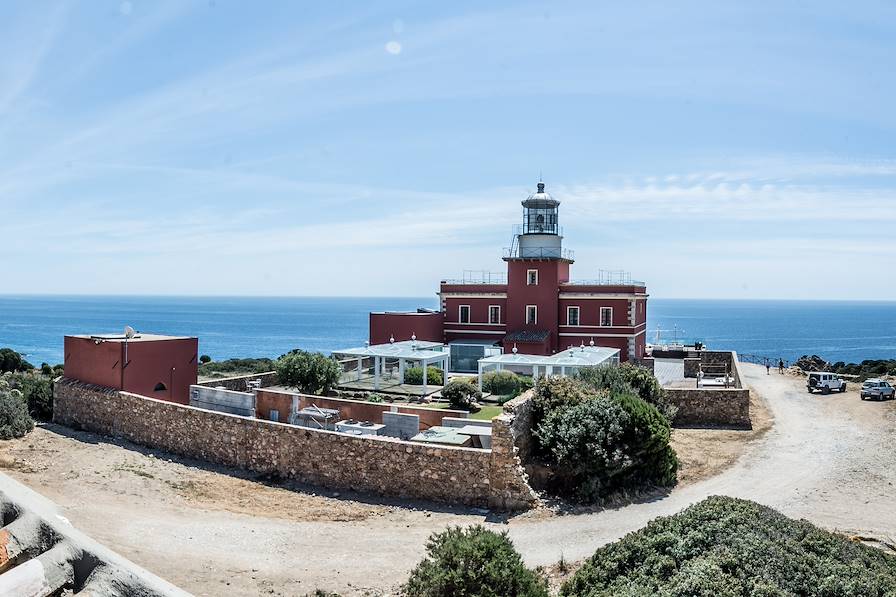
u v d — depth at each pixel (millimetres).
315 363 34344
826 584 8984
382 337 49469
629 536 11672
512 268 49344
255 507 18109
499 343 48312
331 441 20109
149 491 18547
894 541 15078
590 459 18688
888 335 188125
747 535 10352
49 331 166500
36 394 29844
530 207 49812
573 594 10586
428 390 36594
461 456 18516
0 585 5422
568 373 34562
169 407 24109
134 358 27453
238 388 34594
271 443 21250
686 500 18656
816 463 22453
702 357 53156
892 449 24125
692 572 9375
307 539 15680
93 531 13688
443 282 51688
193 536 15008
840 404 33750
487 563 10195
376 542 15586
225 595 11750
